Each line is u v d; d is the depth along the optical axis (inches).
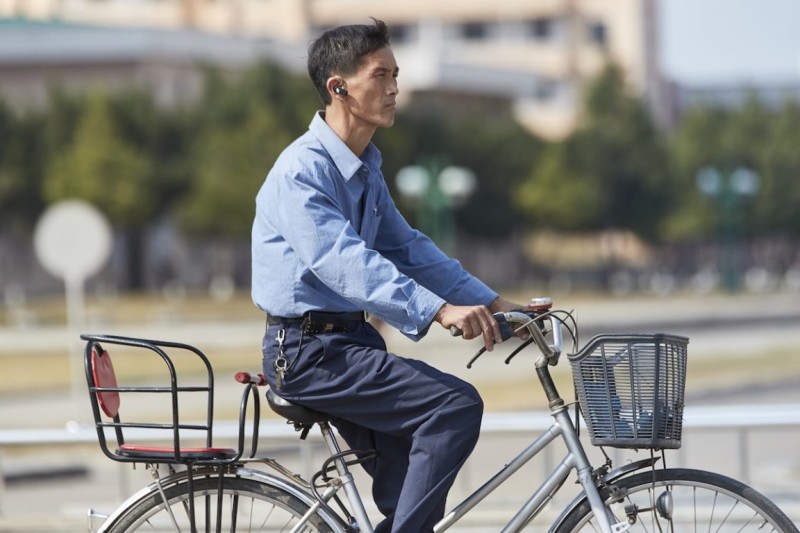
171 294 4527.6
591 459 431.5
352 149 342.3
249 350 2202.3
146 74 4552.2
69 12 5541.3
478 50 6530.5
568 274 5910.4
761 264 6697.8
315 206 325.4
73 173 3969.0
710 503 374.0
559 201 4997.5
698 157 5772.6
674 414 316.5
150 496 348.8
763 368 1871.3
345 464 346.0
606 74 5393.7
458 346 2309.3
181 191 4151.1
